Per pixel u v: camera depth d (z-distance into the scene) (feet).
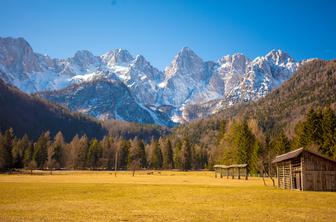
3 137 479.82
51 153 536.42
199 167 652.07
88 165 574.97
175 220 88.53
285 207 113.60
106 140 642.63
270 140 510.17
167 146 625.41
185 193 158.40
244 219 90.63
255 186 215.92
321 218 93.09
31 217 90.33
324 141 339.98
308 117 365.40
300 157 185.78
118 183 226.17
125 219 89.15
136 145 602.03
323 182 181.78
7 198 131.54
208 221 87.56
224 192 162.61
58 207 109.50
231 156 451.12
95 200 130.21
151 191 166.71
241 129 441.68
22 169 509.76
